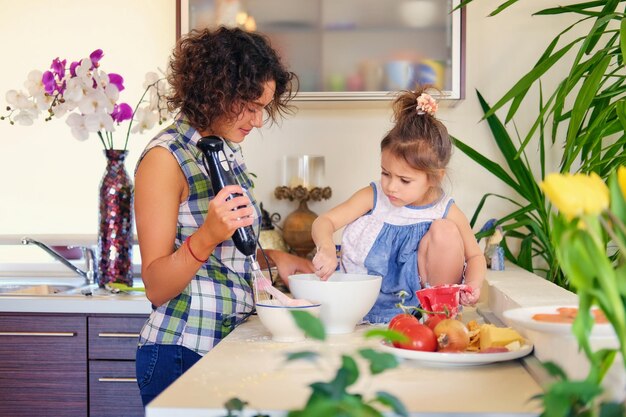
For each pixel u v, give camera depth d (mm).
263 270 2604
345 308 1831
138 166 1876
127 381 2674
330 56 3004
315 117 3277
